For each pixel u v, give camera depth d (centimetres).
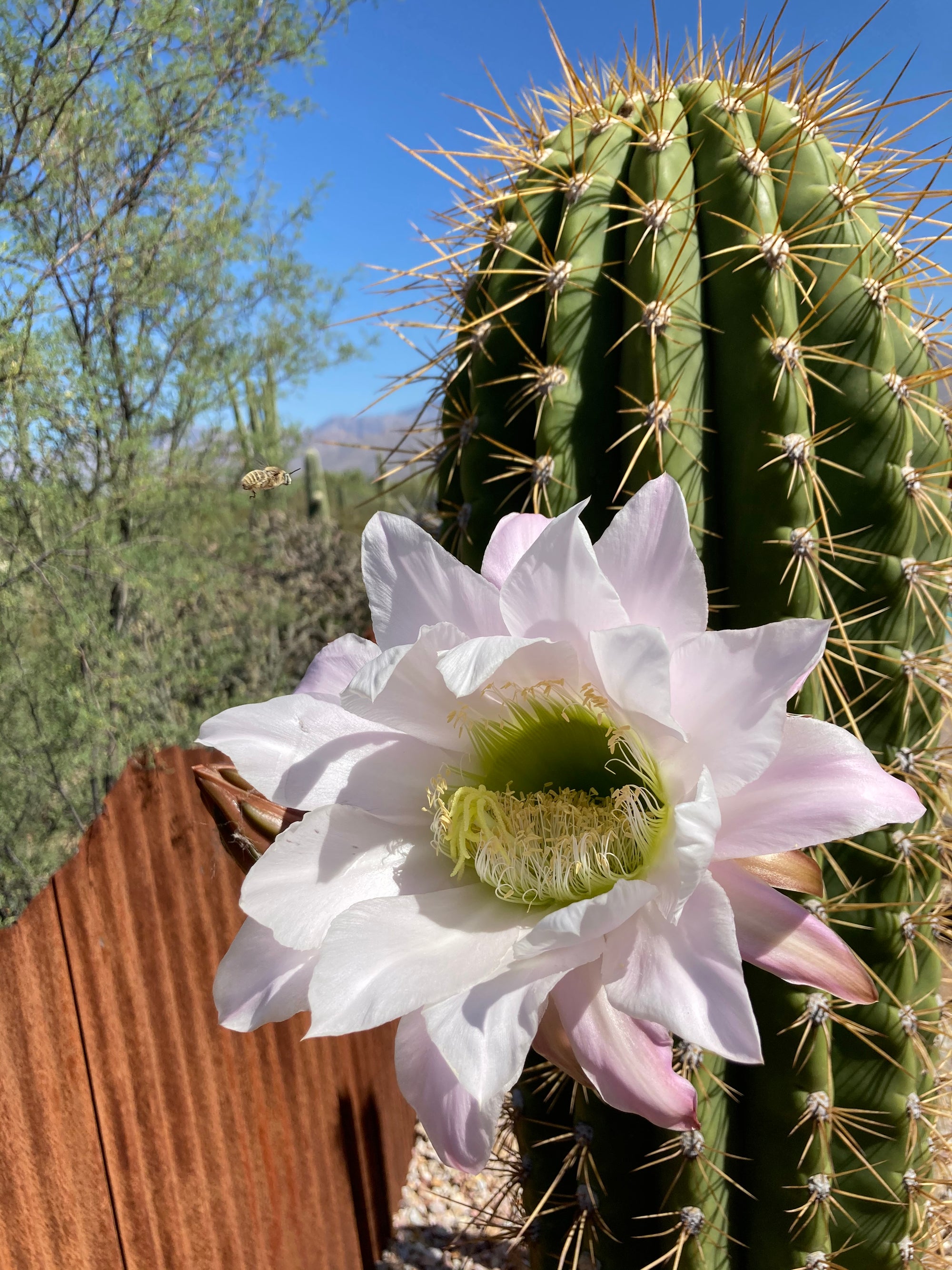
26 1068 27
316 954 18
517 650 18
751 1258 28
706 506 27
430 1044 16
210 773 21
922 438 31
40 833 82
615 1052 16
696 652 17
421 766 20
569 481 27
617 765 21
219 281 99
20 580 77
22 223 82
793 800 16
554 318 27
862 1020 29
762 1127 28
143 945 32
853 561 28
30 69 77
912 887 30
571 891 19
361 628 132
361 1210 46
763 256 26
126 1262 30
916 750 30
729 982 15
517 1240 34
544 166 30
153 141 90
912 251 30
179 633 100
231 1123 35
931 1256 33
